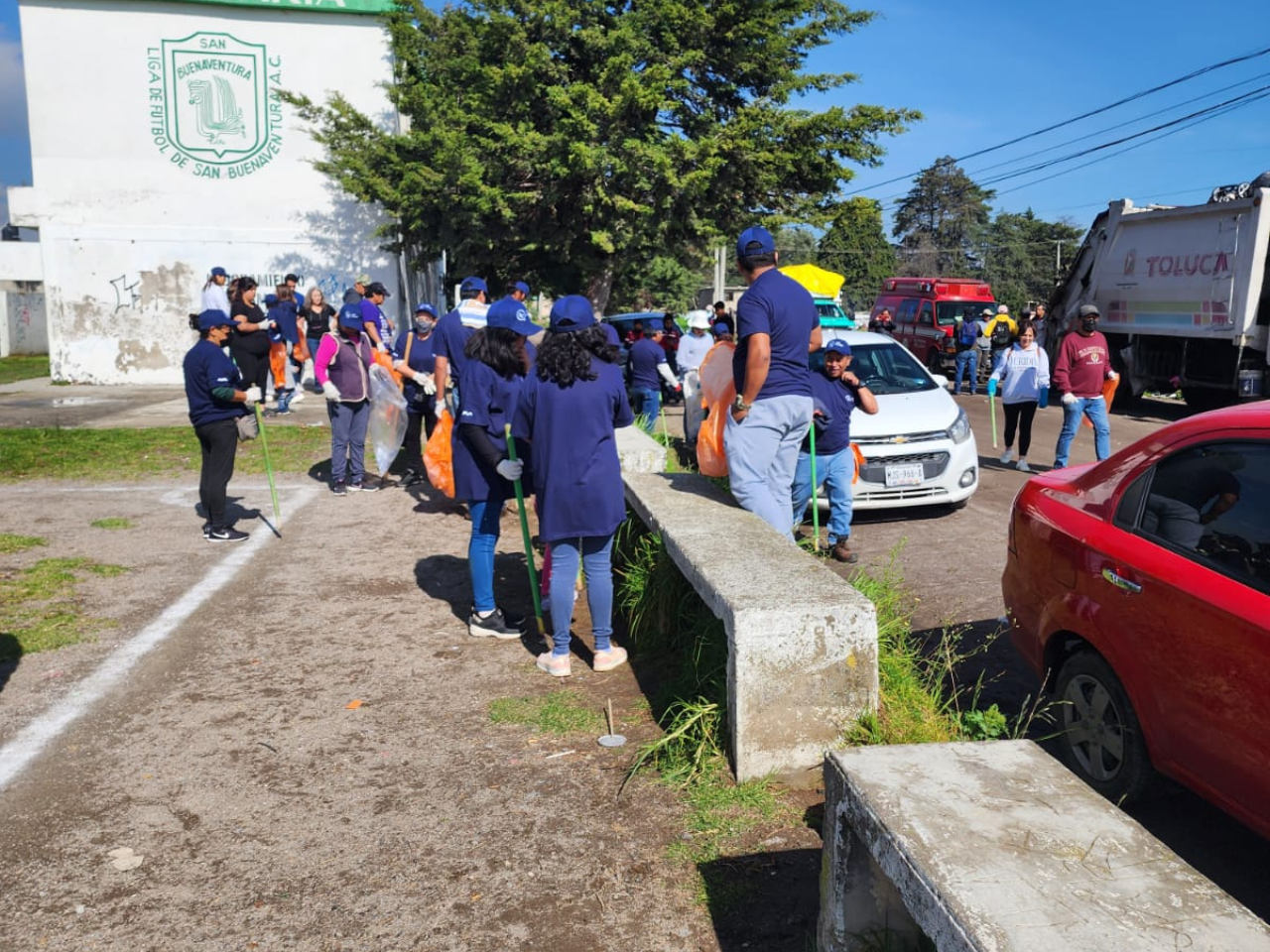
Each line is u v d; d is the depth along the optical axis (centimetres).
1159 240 1680
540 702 463
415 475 971
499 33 1638
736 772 371
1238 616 290
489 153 1645
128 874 326
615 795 375
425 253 2027
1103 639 349
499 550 741
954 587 651
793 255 8519
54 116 1914
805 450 671
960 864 211
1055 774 252
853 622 369
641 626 544
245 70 1961
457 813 364
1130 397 1820
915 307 2625
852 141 1678
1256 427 316
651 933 296
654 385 1230
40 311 3198
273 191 2003
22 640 536
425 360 924
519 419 484
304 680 491
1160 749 326
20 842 345
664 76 1579
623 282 3203
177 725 439
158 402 1659
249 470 1037
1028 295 9094
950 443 841
